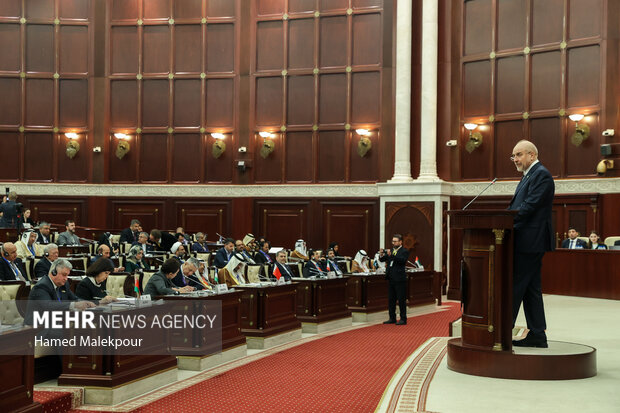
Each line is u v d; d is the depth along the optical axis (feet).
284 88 67.82
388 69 65.16
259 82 68.64
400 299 43.19
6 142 69.72
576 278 51.03
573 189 56.59
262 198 67.92
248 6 68.74
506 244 22.50
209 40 69.31
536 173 22.57
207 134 69.21
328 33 67.21
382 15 65.46
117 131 69.97
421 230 62.18
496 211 22.15
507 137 61.00
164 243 54.85
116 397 22.03
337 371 27.20
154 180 69.77
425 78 63.31
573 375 21.72
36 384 22.89
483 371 22.34
